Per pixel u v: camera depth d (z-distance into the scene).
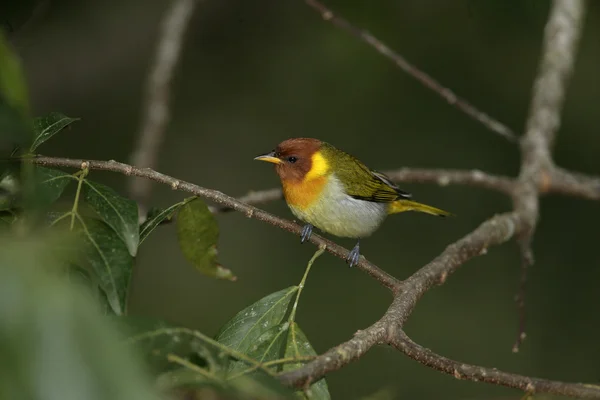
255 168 14.39
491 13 12.02
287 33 13.79
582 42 13.22
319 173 8.24
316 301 13.88
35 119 4.97
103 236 4.41
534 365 13.00
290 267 14.20
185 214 5.16
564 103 13.48
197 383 3.37
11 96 2.87
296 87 14.03
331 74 13.45
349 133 14.19
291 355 4.67
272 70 14.02
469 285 13.84
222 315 13.61
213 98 14.35
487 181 9.46
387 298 13.90
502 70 13.59
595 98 13.38
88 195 4.54
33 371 2.11
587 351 13.04
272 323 4.85
